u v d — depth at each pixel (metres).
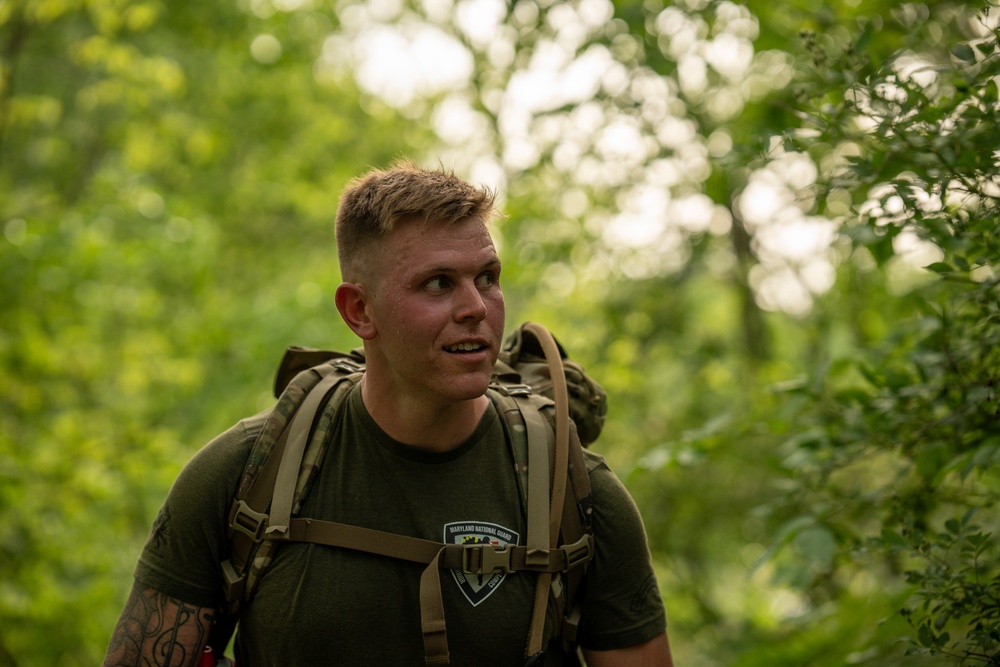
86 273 10.80
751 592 10.55
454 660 2.64
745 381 11.38
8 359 10.44
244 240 17.52
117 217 11.89
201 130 14.98
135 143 14.18
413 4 13.58
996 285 3.29
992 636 3.03
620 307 11.85
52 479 9.72
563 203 11.41
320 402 2.81
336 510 2.69
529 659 2.65
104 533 10.14
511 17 7.78
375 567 2.64
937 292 4.80
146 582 2.77
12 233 11.04
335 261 14.78
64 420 10.08
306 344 12.57
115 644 2.76
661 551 11.86
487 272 2.65
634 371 11.95
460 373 2.60
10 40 12.31
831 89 3.44
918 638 3.16
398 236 2.60
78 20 14.36
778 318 12.77
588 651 2.94
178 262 11.79
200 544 2.74
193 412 13.12
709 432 4.50
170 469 10.27
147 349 11.80
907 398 3.67
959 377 3.57
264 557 2.68
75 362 11.15
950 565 3.27
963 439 3.62
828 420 3.96
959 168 3.16
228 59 15.53
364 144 17.12
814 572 4.27
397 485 2.71
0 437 9.54
